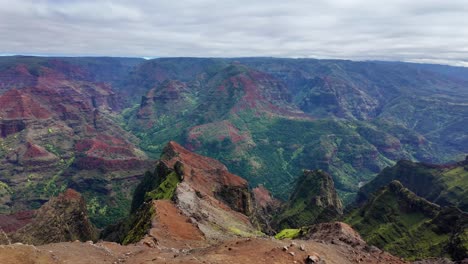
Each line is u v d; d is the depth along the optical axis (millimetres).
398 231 157000
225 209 139625
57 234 133625
